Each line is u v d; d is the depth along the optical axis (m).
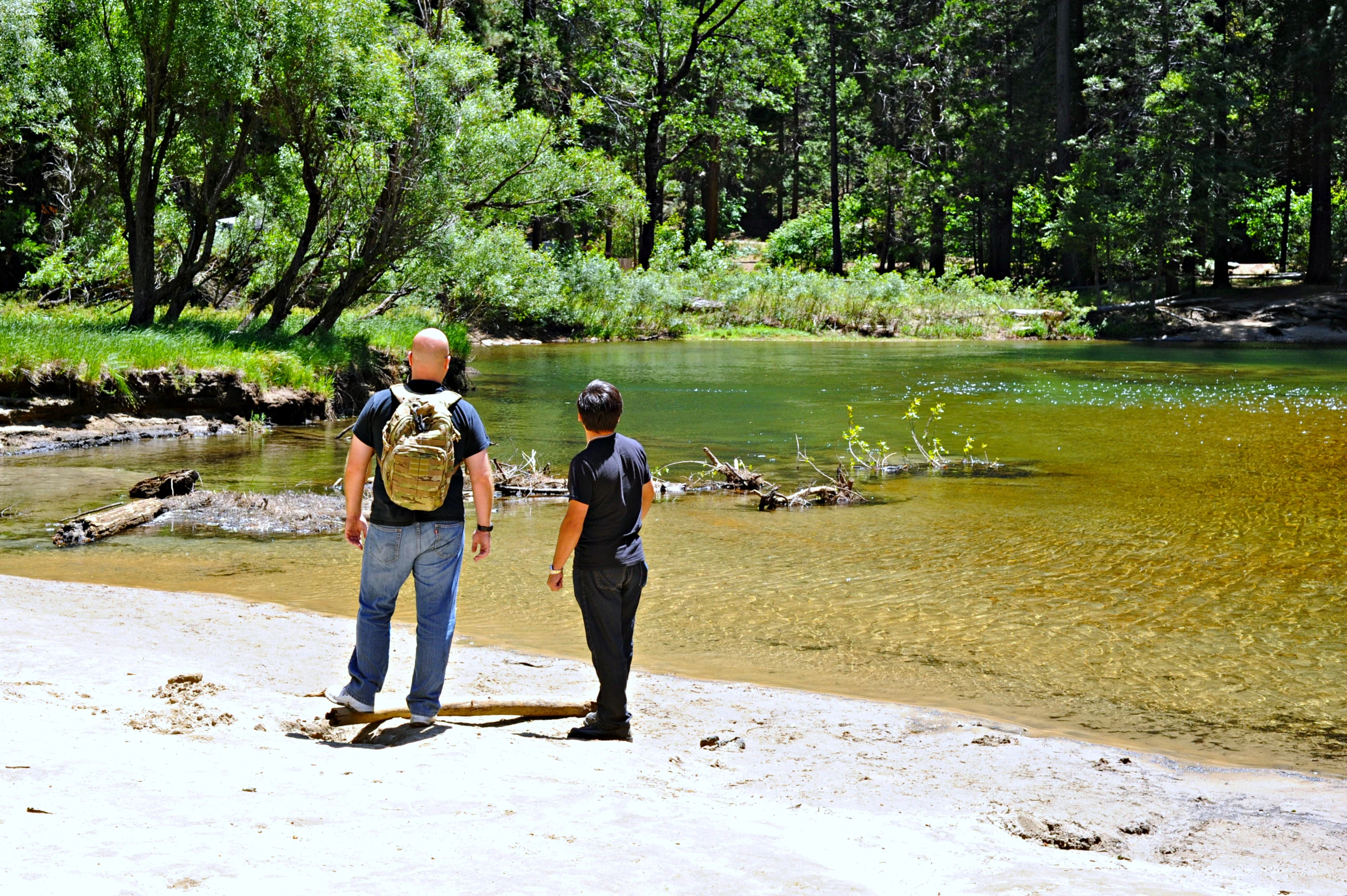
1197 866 3.61
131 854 2.70
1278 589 7.88
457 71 23.19
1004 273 53.31
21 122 22.88
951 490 12.27
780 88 60.03
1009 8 55.31
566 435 16.45
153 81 19.50
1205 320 43.25
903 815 3.97
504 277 33.59
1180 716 5.43
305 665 6.00
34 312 22.59
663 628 7.05
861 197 63.12
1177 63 46.16
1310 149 46.62
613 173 28.88
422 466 4.54
